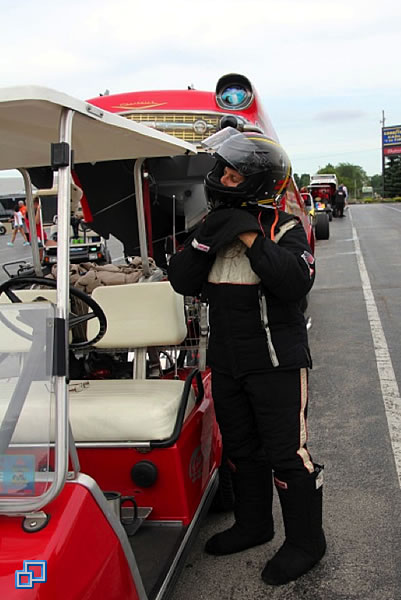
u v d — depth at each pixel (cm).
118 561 184
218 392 277
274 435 267
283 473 272
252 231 249
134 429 248
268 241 250
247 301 261
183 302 337
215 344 274
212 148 269
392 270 1207
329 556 302
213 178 263
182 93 573
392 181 11994
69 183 178
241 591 279
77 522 168
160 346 342
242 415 280
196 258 266
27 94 167
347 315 835
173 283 277
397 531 320
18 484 171
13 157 292
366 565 293
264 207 263
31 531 162
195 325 366
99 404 258
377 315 823
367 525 327
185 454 257
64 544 161
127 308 330
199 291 280
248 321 262
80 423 252
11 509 165
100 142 274
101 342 334
